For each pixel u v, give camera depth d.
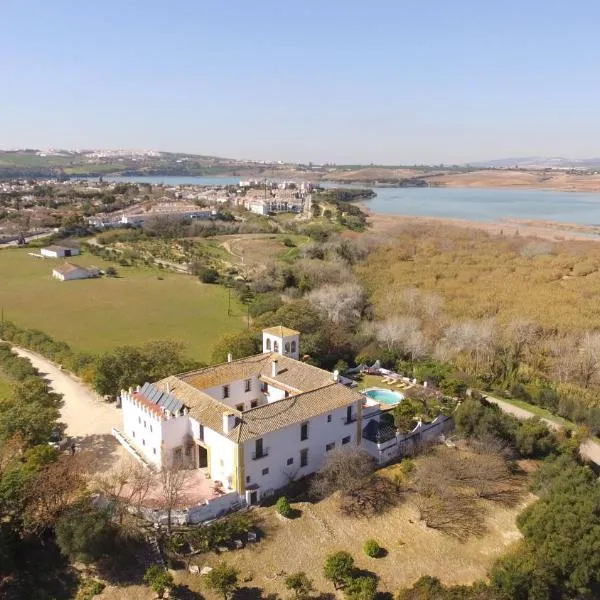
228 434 59.62
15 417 66.00
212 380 73.44
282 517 58.34
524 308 135.38
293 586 49.22
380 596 50.97
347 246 194.62
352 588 49.59
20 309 142.75
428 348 110.12
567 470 65.69
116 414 79.81
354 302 131.38
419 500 63.03
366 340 109.50
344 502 61.47
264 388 77.44
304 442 64.94
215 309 146.25
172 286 170.12
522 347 110.06
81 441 71.69
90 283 172.12
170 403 66.50
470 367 103.56
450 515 61.41
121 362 83.25
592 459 78.69
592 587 53.75
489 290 153.50
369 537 57.53
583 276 171.38
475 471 67.44
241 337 95.50
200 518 56.66
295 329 102.31
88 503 53.66
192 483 62.22
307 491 63.34
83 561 50.41
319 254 190.38
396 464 69.81
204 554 53.22
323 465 64.88
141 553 52.56
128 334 123.75
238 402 75.94
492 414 76.62
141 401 68.25
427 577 50.94
